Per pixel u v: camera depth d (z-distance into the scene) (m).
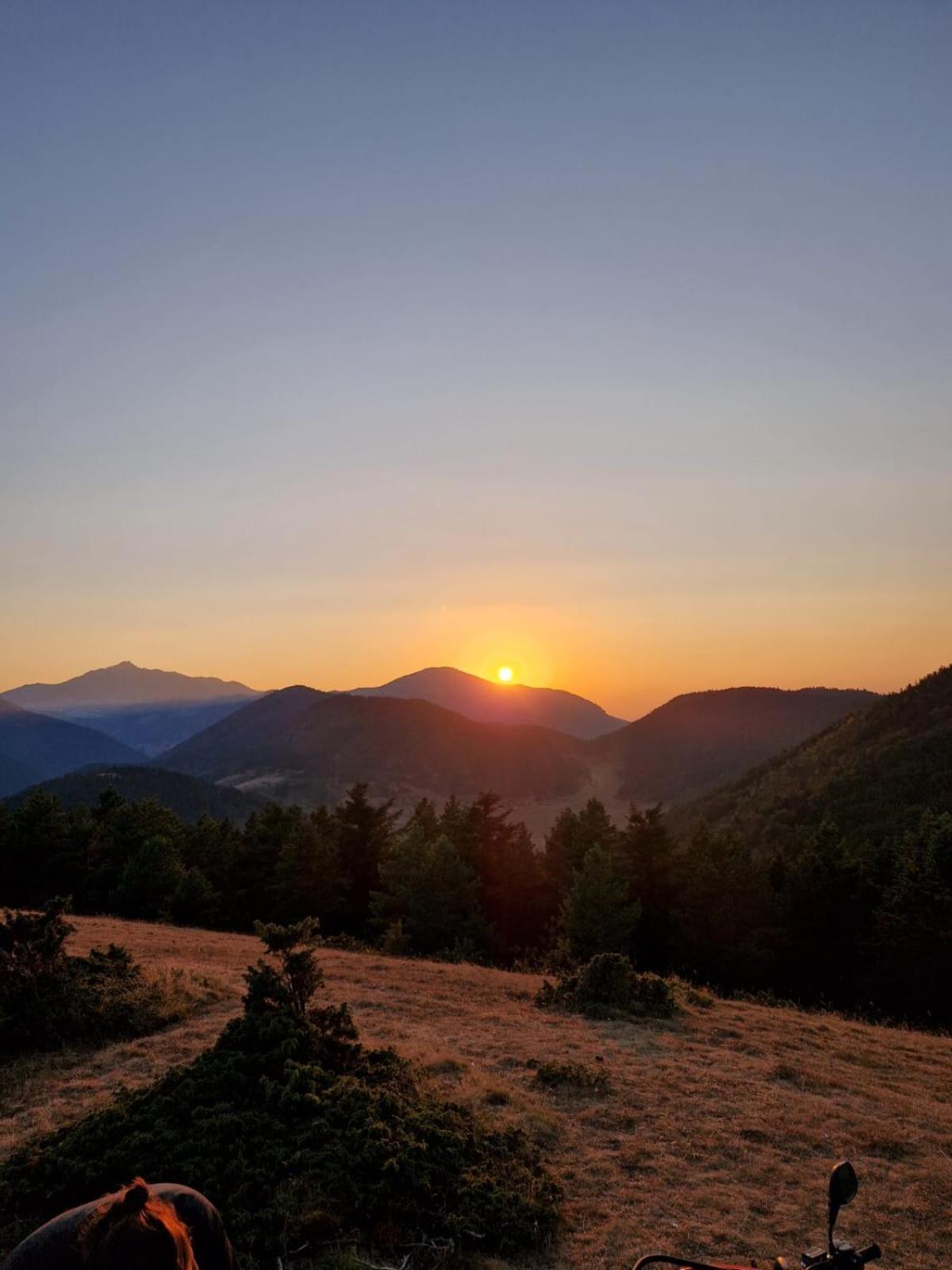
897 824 62.78
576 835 57.47
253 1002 9.80
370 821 62.31
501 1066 11.91
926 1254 6.87
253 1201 6.79
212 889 50.28
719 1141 9.16
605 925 40.41
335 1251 6.30
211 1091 8.18
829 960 42.75
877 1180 8.30
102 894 48.47
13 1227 6.63
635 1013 15.74
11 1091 10.14
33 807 49.72
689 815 126.00
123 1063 11.24
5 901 48.50
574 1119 9.75
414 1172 7.18
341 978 18.20
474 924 47.78
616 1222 7.18
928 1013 33.75
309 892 53.09
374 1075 9.15
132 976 14.42
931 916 35.47
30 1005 12.22
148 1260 2.77
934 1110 10.80
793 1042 14.34
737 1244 6.91
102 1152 7.43
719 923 42.72
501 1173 7.64
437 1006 15.74
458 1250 6.49
